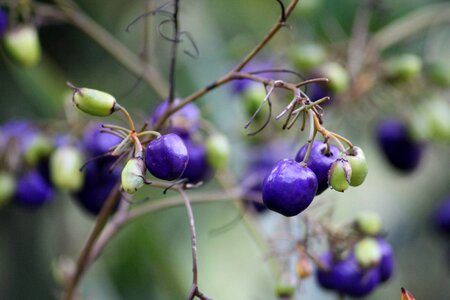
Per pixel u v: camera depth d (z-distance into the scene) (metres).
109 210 0.40
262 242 0.45
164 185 0.37
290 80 0.49
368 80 0.48
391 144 0.50
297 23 0.52
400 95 0.49
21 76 0.52
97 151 0.43
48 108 0.52
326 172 0.35
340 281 0.42
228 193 0.45
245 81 0.49
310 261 0.43
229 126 0.51
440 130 0.48
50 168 0.46
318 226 0.42
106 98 0.36
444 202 0.53
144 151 0.36
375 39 0.50
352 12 0.53
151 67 0.47
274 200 0.34
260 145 0.49
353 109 0.49
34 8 0.46
